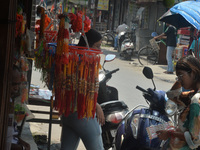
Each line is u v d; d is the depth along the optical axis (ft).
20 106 9.28
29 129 16.78
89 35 10.34
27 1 12.46
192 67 8.59
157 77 36.94
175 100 8.99
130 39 52.85
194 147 8.60
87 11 9.64
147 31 57.06
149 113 10.95
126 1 71.67
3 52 6.75
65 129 10.48
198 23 24.54
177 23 28.25
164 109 11.00
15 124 9.25
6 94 6.96
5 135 7.14
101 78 13.83
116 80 32.96
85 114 9.61
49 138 14.05
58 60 9.19
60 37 9.09
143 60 50.80
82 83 9.37
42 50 9.81
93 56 9.39
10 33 6.84
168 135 9.16
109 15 82.94
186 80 8.67
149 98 11.12
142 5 53.78
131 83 32.12
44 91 15.93
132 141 10.78
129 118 11.41
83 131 10.19
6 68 6.82
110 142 13.73
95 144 10.37
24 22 9.51
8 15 6.66
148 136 10.49
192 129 8.45
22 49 9.65
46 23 13.17
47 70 9.75
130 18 68.13
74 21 9.36
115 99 15.37
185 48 39.96
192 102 8.49
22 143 9.30
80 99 9.45
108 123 13.30
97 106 10.34
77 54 9.29
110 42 74.08
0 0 6.63
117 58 50.67
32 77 29.50
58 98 9.43
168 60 40.01
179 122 8.91
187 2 27.30
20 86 9.11
